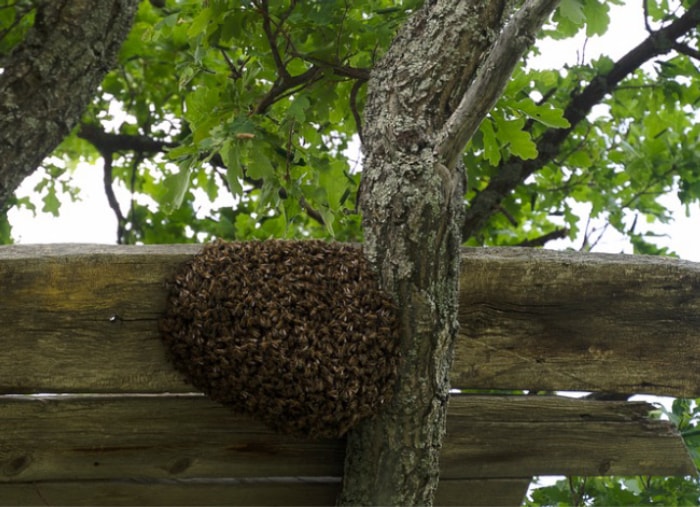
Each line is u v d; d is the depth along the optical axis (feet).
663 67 18.75
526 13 7.30
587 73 18.74
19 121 11.77
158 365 8.37
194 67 13.38
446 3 8.37
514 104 10.37
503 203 20.90
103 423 8.59
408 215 7.89
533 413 9.20
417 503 8.09
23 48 12.09
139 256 8.29
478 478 9.32
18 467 8.50
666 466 9.46
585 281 9.04
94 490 8.78
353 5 12.00
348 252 8.21
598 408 9.34
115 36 12.50
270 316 7.72
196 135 11.80
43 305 8.18
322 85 12.09
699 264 9.34
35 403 8.48
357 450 8.18
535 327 8.97
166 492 8.87
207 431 8.72
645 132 20.86
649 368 9.13
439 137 7.89
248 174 11.53
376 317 7.84
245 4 11.07
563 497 16.99
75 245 8.58
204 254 8.20
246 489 8.99
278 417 7.95
